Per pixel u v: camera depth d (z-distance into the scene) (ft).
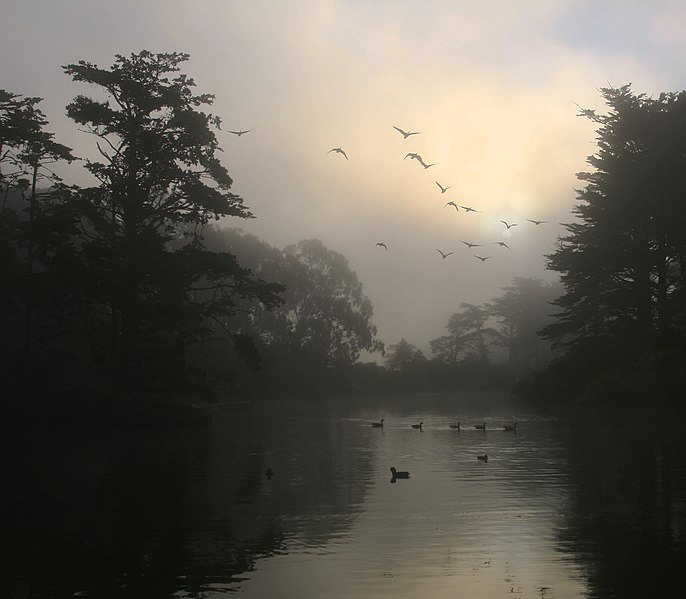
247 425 152.56
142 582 41.68
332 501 63.57
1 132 157.48
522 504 60.85
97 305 154.40
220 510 60.18
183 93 161.17
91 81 156.25
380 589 39.96
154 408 148.36
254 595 39.37
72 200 152.76
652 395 174.40
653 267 210.79
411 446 108.27
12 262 150.92
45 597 39.58
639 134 210.38
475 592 39.37
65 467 86.63
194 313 153.69
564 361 218.38
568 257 219.00
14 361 156.46
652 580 40.75
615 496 63.46
